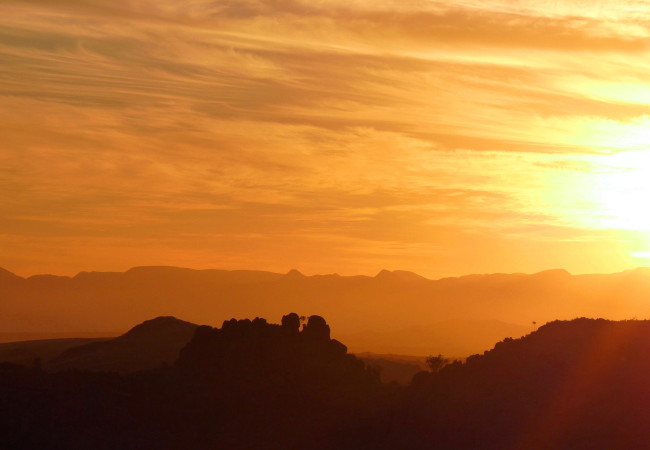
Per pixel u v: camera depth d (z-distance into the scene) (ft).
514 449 213.46
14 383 257.96
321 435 245.65
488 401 232.94
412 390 253.03
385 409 251.39
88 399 256.11
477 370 250.16
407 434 231.71
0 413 238.07
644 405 219.20
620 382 229.04
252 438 246.06
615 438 210.18
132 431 244.01
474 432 222.89
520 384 236.84
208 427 249.55
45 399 251.39
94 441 235.81
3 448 224.33
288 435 246.68
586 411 220.64
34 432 233.35
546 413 222.89
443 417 231.71
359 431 244.01
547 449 210.79
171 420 251.80
